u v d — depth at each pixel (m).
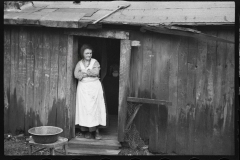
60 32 6.38
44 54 6.52
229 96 6.02
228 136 6.08
